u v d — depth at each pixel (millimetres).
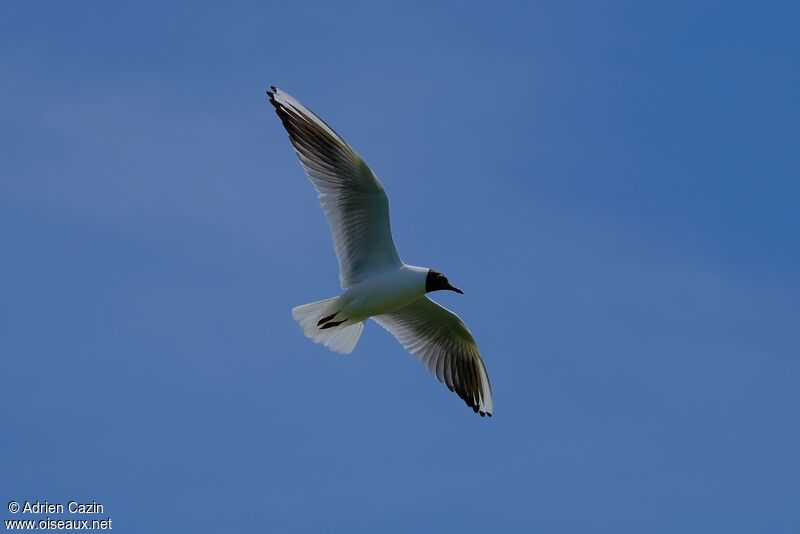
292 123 13742
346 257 14141
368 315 14281
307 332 14375
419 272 14086
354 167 13602
